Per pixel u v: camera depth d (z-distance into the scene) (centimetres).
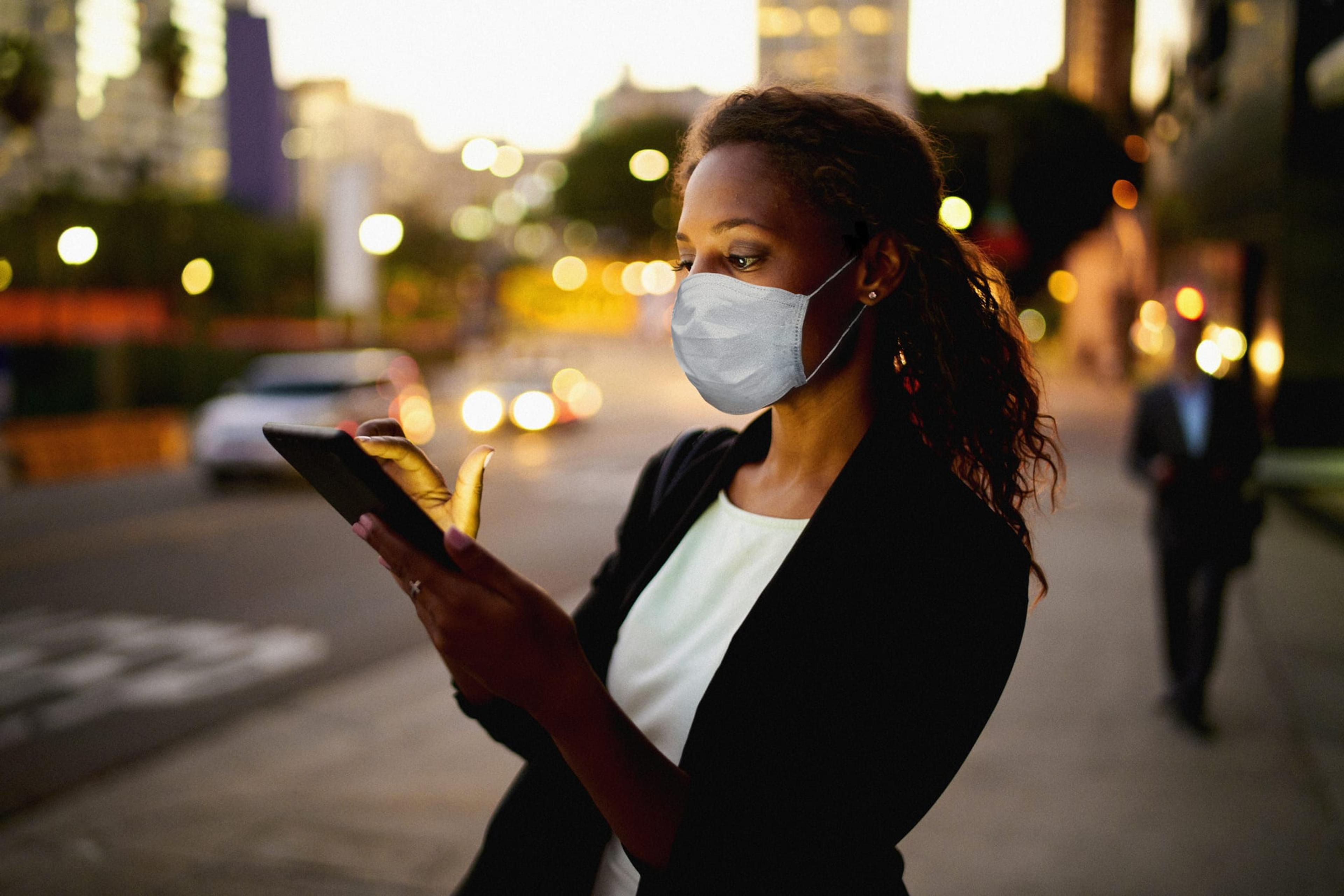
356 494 85
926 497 102
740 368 108
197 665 620
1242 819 384
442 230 7606
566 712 86
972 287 117
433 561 85
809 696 98
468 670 87
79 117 9019
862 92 116
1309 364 1108
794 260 106
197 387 2777
